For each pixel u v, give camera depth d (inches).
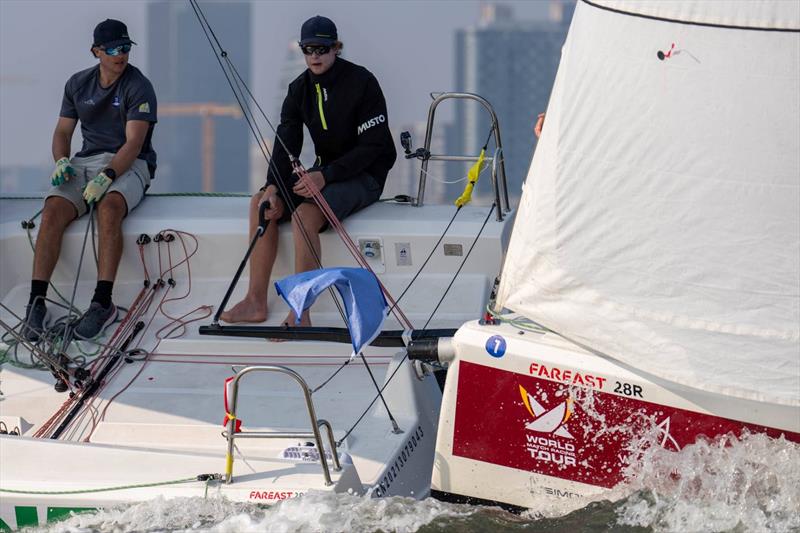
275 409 645.9
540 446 515.5
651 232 485.1
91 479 527.5
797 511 481.4
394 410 632.4
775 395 472.7
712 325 479.5
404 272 789.2
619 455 503.8
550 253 503.2
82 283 799.1
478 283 778.8
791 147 464.1
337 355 721.0
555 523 506.0
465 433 527.8
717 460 490.6
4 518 527.5
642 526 493.7
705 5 469.4
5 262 795.4
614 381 498.0
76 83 817.5
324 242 786.2
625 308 492.1
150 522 500.7
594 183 491.5
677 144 477.4
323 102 788.6
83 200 797.2
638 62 480.7
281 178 795.4
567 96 496.4
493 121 798.5
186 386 680.4
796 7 457.4
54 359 682.8
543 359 508.1
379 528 493.4
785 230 468.4
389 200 850.8
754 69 466.0
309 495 497.4
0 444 547.8
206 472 527.5
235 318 754.2
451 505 510.6
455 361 526.3
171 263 799.1
